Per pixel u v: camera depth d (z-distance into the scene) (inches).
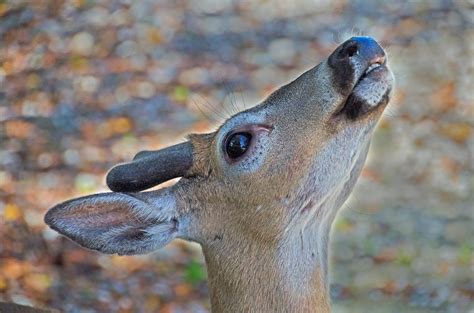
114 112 637.3
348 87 282.2
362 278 507.2
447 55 693.3
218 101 651.5
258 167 295.9
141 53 691.4
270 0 760.3
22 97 647.8
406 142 615.5
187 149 307.7
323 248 308.2
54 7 727.1
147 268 505.7
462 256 524.7
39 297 485.1
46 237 516.1
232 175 299.4
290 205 296.8
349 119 286.5
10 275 498.6
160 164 305.0
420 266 517.7
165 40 706.2
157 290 490.9
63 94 650.2
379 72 280.1
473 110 643.5
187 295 489.4
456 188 584.4
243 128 297.7
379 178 589.6
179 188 308.2
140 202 302.5
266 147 295.6
